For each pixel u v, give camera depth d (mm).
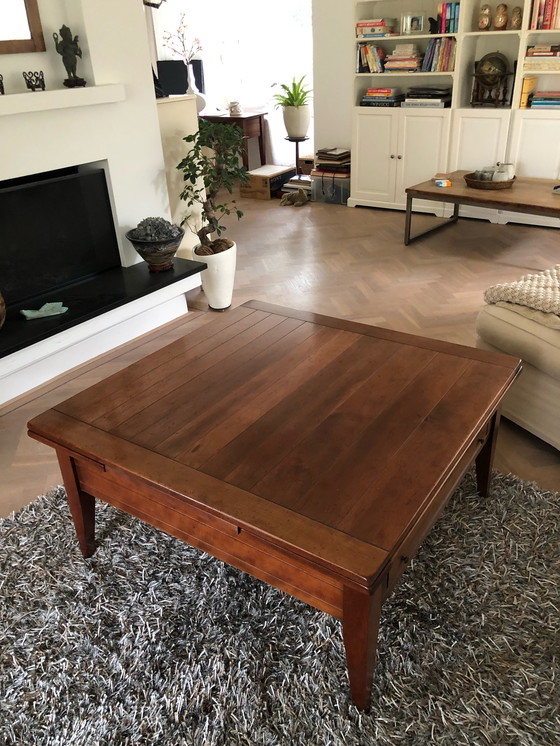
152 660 1554
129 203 3256
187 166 3615
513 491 2059
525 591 1697
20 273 2875
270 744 1354
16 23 2631
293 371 1912
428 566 1784
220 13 6293
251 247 4633
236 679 1495
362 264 4188
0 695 1483
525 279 2449
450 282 3816
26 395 2793
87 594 1752
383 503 1346
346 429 1603
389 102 5027
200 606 1699
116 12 2912
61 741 1377
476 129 4727
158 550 1894
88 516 1821
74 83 2797
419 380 1825
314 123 5777
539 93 4461
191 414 1708
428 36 4621
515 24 4402
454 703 1417
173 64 4574
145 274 3240
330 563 1210
